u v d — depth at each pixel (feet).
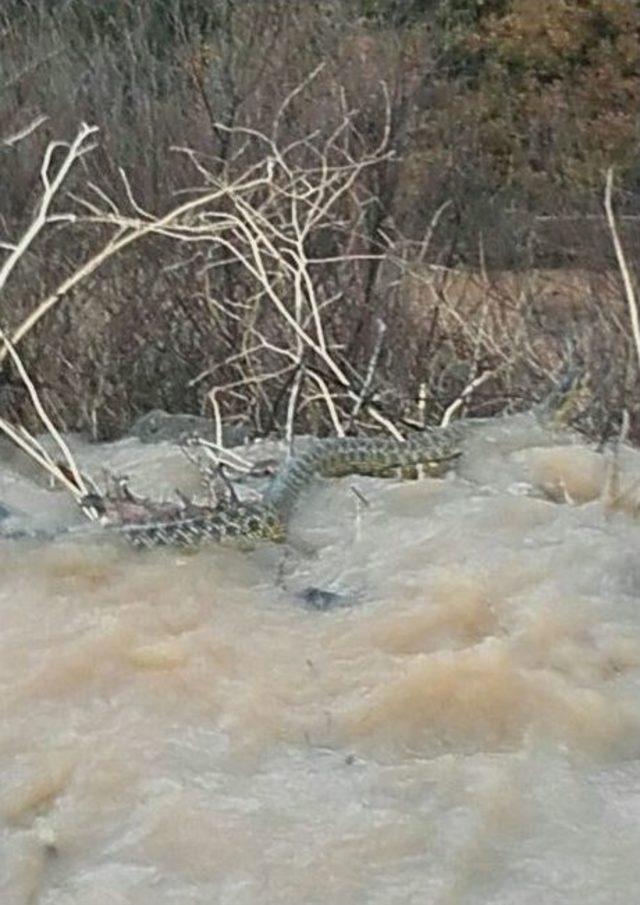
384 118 29.76
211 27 32.45
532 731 11.29
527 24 59.36
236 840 10.25
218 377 23.63
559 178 46.60
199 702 11.80
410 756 11.16
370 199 26.40
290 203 23.58
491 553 13.70
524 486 16.21
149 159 27.43
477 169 39.58
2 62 30.66
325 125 28.66
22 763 11.25
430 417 20.86
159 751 11.25
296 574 13.94
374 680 11.89
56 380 22.82
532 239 32.30
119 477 16.46
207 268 22.74
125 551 14.37
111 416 22.62
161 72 31.83
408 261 26.99
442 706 11.56
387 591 13.23
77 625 12.92
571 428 18.72
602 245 30.96
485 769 10.77
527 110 56.08
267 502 14.92
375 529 14.62
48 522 15.37
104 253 18.07
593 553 13.73
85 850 10.42
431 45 40.40
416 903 9.64
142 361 23.77
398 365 24.02
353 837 10.20
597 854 9.97
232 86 28.14
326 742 11.34
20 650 12.59
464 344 24.99
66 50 32.40
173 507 15.20
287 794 10.68
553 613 12.51
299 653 12.34
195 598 13.33
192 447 18.63
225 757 11.18
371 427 19.53
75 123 28.30
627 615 12.73
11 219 25.67
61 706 11.89
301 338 20.22
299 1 33.50
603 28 60.49
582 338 23.70
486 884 9.77
